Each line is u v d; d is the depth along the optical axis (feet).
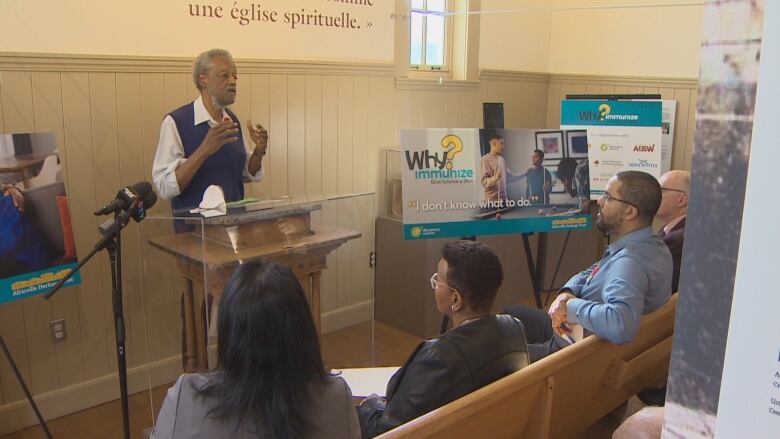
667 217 9.05
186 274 6.48
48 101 8.23
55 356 8.92
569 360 5.70
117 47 8.73
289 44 10.65
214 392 3.67
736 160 1.69
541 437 5.66
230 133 8.27
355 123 11.96
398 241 12.19
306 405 3.76
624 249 6.79
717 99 1.71
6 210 7.12
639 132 12.25
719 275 1.78
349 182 12.09
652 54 13.98
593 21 14.83
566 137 10.82
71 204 8.64
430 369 5.03
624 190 6.77
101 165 8.82
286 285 3.74
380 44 12.06
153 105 9.16
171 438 3.69
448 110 13.57
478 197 10.52
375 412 5.53
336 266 7.37
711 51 1.71
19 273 7.30
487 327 5.25
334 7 11.16
